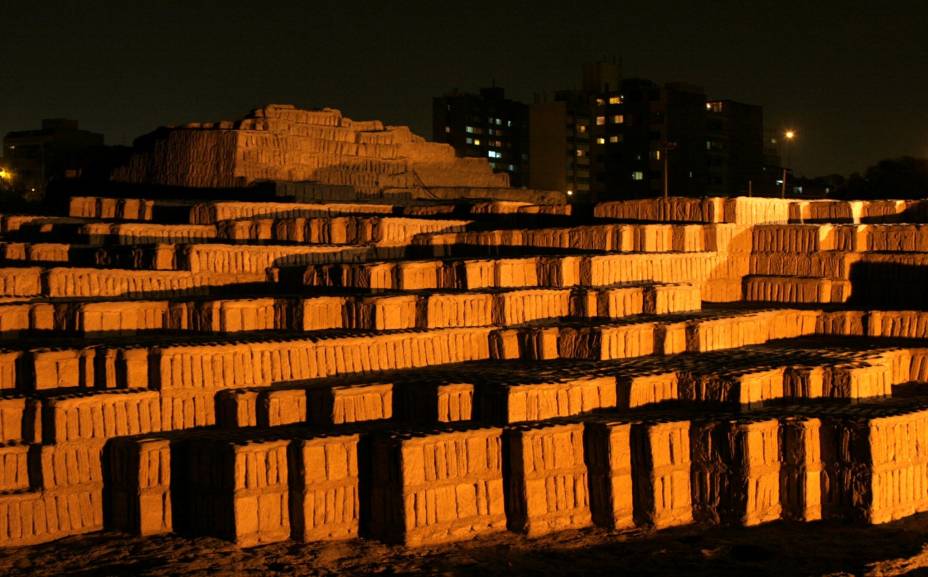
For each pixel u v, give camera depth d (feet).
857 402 48.29
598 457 43.27
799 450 43.65
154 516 41.70
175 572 37.22
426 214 81.46
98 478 42.70
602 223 74.33
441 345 52.29
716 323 55.72
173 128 106.63
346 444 41.50
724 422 43.52
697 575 37.86
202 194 96.37
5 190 212.64
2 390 45.32
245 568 37.86
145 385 45.21
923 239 67.05
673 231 67.82
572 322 55.62
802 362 50.26
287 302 53.57
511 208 78.18
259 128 103.55
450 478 41.47
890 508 43.83
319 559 39.04
